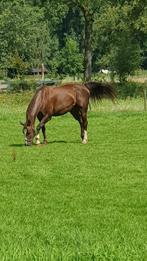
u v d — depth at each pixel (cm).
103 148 2628
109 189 1744
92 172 2025
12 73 10375
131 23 7231
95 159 2306
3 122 3791
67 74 11994
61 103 2866
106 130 3347
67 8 7650
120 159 2306
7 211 1466
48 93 2839
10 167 2150
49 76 10875
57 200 1602
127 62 7650
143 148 2617
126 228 1258
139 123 3631
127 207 1508
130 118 3872
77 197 1638
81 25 14675
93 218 1377
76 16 14538
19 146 2752
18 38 11938
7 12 11931
